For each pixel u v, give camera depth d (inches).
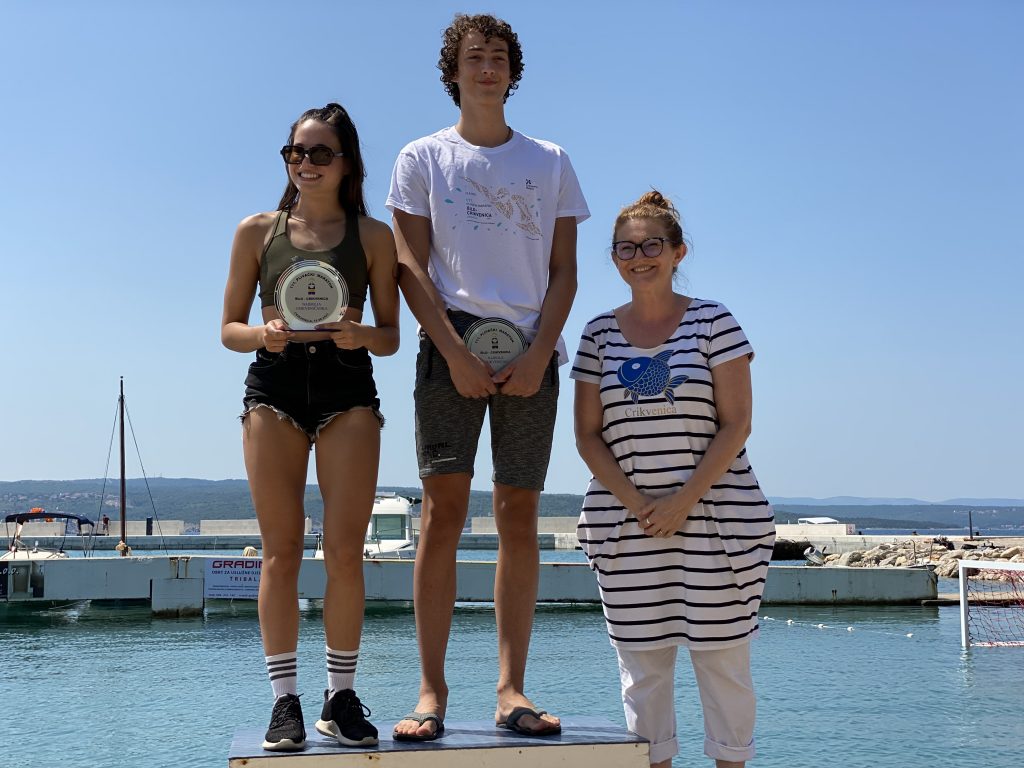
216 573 696.4
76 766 271.9
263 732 131.4
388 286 141.9
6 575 678.5
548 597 735.1
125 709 355.9
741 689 140.6
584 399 153.3
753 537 141.9
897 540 1706.4
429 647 137.9
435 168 150.3
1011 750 283.6
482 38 151.1
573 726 135.6
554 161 155.0
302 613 693.9
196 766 270.8
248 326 135.3
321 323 129.6
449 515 142.2
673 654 145.8
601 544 147.3
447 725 137.9
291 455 131.3
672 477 142.9
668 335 149.8
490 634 561.9
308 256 135.3
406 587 720.3
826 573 754.2
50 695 386.6
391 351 137.5
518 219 148.8
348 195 140.9
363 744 119.8
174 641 559.5
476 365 137.3
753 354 146.1
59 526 2202.3
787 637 566.9
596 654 489.7
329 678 129.3
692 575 140.6
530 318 148.0
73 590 688.4
